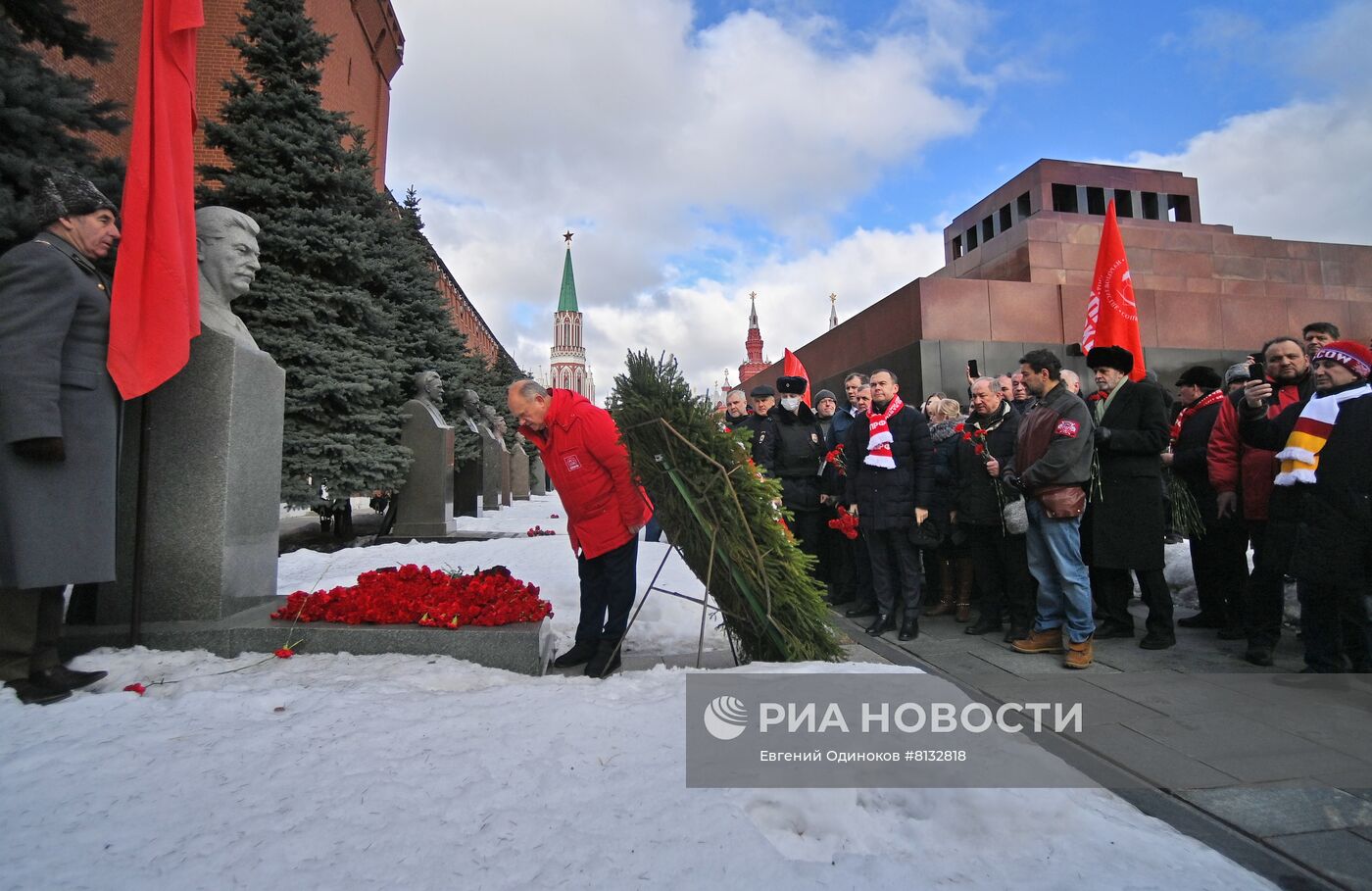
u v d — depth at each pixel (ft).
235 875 5.36
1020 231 48.52
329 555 28.43
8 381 9.32
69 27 22.27
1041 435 14.76
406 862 5.57
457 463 52.70
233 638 12.06
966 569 19.30
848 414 22.25
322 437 32.12
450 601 12.83
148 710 9.04
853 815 6.54
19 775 7.07
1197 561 17.35
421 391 39.78
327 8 71.51
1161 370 45.03
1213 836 7.11
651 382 12.12
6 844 5.77
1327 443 12.00
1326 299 49.55
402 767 7.26
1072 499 13.75
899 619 19.61
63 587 10.48
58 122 20.07
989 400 17.10
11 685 9.70
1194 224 53.01
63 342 9.86
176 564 12.75
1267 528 13.20
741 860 5.67
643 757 7.59
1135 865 6.03
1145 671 13.44
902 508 16.47
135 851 5.69
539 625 12.34
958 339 41.04
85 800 6.55
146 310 11.38
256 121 33.83
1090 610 13.92
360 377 33.32
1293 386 14.57
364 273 36.24
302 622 12.44
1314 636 12.78
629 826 6.13
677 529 12.57
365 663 11.55
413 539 36.88
